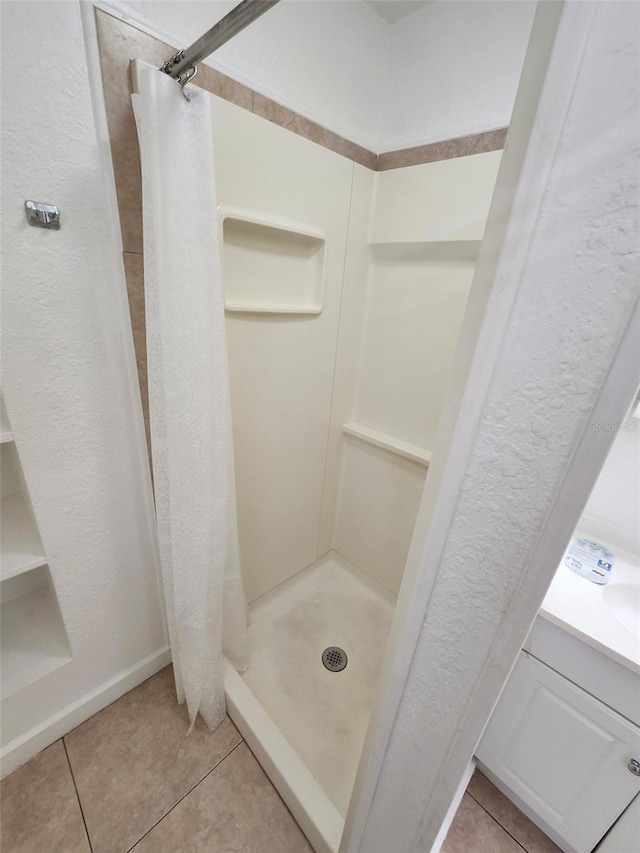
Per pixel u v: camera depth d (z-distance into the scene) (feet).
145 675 4.45
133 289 2.99
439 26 3.76
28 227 2.46
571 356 1.07
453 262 4.18
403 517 5.35
